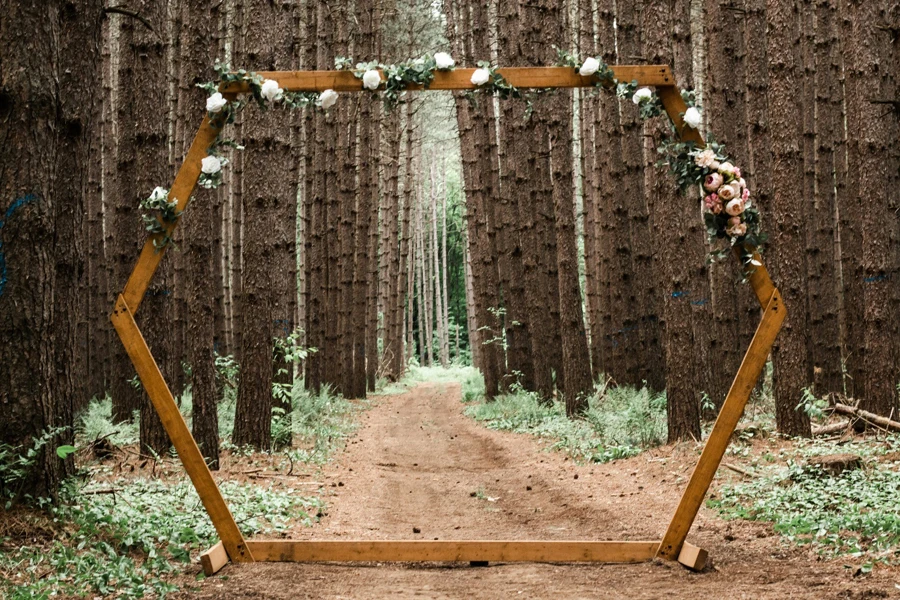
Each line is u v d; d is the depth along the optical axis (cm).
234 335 2078
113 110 2112
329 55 2248
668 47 1070
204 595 484
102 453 1008
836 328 1468
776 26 1056
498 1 2277
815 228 1562
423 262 5406
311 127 2380
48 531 572
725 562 570
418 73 592
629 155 1772
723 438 580
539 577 543
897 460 898
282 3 1270
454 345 6931
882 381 1079
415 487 1059
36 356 598
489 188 2364
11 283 591
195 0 1101
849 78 1406
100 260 1844
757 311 1602
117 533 599
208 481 584
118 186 1211
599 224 2320
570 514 827
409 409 2508
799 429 1069
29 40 598
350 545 596
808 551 586
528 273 1933
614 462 1125
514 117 1973
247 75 588
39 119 600
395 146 3325
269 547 596
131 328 573
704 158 583
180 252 1653
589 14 1778
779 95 1066
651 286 1794
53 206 611
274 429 1223
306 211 2494
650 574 543
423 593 497
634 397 1602
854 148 1433
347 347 2642
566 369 1622
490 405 2094
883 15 1278
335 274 2531
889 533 596
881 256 1078
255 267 1148
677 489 901
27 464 578
